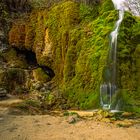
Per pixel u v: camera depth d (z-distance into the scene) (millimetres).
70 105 12383
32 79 14695
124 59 11727
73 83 12852
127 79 11609
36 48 15188
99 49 12281
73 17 13953
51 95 13195
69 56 13258
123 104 11266
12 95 13703
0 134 8797
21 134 8797
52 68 14516
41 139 8445
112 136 8680
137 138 8578
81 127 9383
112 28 12328
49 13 14906
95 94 11883
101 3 14516
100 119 10133
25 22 16250
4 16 17188
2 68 14984
